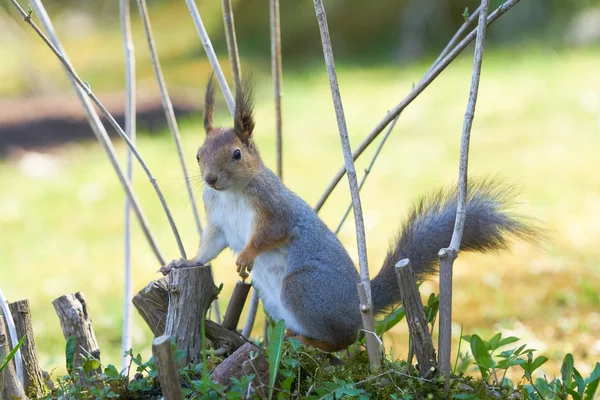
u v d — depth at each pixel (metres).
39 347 9.84
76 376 5.48
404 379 5.12
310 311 6.06
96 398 5.32
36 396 5.69
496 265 11.91
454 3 32.53
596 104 22.53
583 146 19.19
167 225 15.47
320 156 20.03
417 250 6.23
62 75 28.91
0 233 15.49
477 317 9.91
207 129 6.51
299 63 31.95
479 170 17.88
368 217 15.44
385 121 5.54
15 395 5.20
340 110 4.93
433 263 6.23
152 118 23.17
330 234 6.36
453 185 6.41
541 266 11.63
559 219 14.13
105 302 11.68
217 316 6.82
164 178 18.28
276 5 6.60
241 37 32.06
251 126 6.36
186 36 33.34
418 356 5.05
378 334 5.82
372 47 32.97
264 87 27.92
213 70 6.50
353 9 32.88
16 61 28.11
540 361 5.44
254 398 4.95
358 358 5.77
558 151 18.92
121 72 30.03
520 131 20.88
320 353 5.84
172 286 5.63
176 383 4.51
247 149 6.28
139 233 15.13
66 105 24.72
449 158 19.23
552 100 23.45
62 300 5.98
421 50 32.31
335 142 21.25
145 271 13.08
